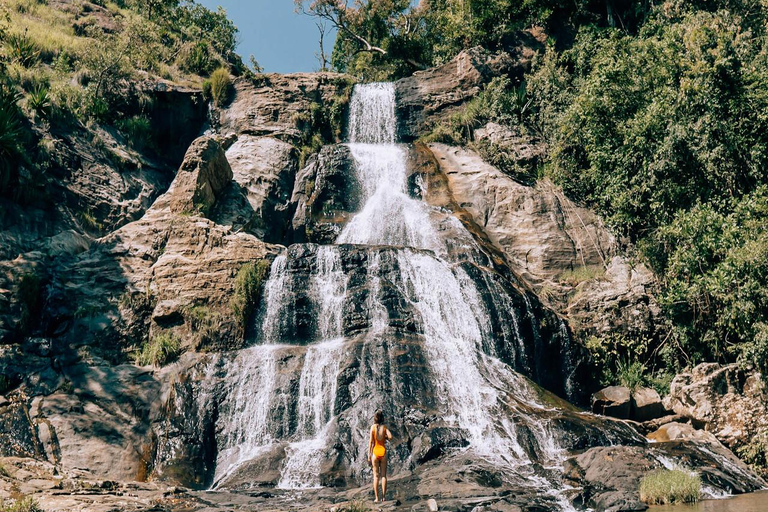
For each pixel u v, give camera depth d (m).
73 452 14.18
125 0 41.31
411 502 11.30
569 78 30.20
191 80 33.06
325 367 16.30
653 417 17.64
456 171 27.36
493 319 18.89
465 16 36.06
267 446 14.77
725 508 10.80
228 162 25.95
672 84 21.97
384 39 43.50
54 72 26.81
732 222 18.27
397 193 26.36
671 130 20.45
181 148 29.33
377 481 11.52
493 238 24.41
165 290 18.64
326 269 19.45
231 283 18.98
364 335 17.31
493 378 17.00
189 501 11.76
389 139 31.36
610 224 23.23
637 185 22.00
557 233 24.03
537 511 10.66
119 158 24.88
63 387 15.82
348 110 32.06
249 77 31.59
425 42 43.78
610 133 23.34
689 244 19.42
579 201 25.27
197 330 17.86
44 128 22.95
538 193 25.16
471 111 30.09
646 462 12.79
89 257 19.58
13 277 17.81
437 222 23.83
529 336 19.23
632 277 22.11
